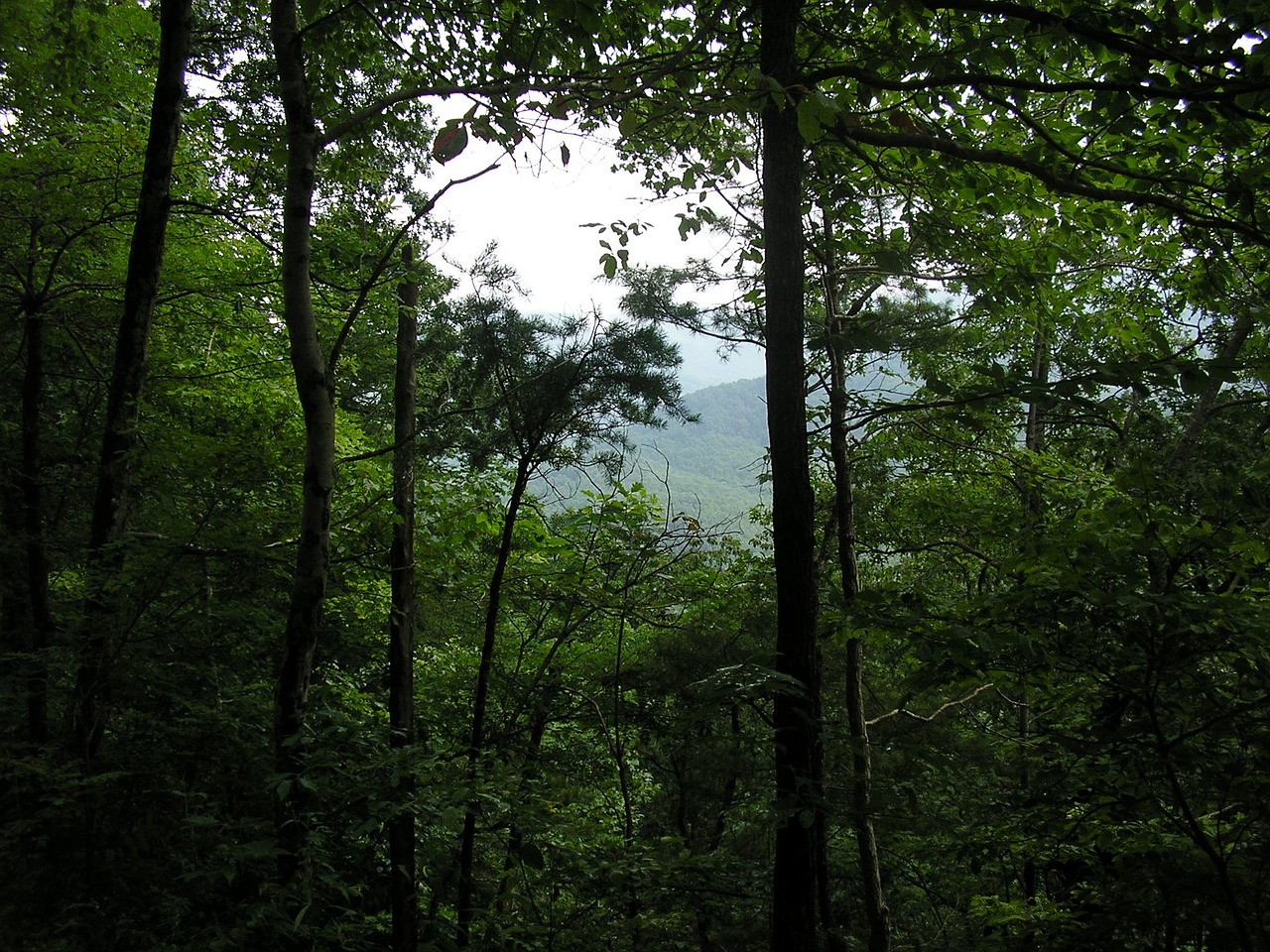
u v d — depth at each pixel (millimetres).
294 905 3902
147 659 5070
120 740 5199
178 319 8312
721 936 7301
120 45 7988
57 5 6910
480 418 5887
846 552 7609
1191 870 4297
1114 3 5125
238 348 8594
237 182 7449
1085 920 5695
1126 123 4980
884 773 7719
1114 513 4090
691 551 7621
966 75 4746
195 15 7809
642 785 10531
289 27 4836
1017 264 6523
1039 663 4453
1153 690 4129
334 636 8039
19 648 6379
